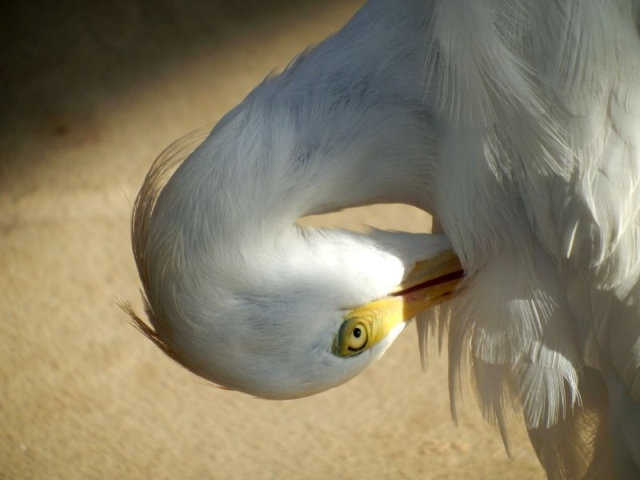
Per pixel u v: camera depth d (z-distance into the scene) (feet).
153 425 32.12
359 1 43.75
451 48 20.86
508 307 23.20
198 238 20.94
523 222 22.52
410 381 32.89
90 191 38.99
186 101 41.22
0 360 34.12
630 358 22.52
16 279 36.58
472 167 21.89
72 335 34.83
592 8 20.29
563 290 22.99
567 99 20.68
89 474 30.22
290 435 31.63
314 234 22.08
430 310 25.68
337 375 22.12
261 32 43.01
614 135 20.85
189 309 21.09
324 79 21.88
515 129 21.17
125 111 41.19
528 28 20.63
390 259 22.59
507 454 27.68
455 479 29.30
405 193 23.36
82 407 32.68
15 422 32.12
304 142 21.54
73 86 42.11
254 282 21.13
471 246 22.89
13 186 39.42
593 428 25.09
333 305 21.67
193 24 43.62
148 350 34.42
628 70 20.57
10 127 41.06
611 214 21.21
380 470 29.94
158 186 22.08
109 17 44.27
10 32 44.19
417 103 22.12
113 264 36.83
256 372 21.45
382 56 21.98
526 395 23.90
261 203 21.07
